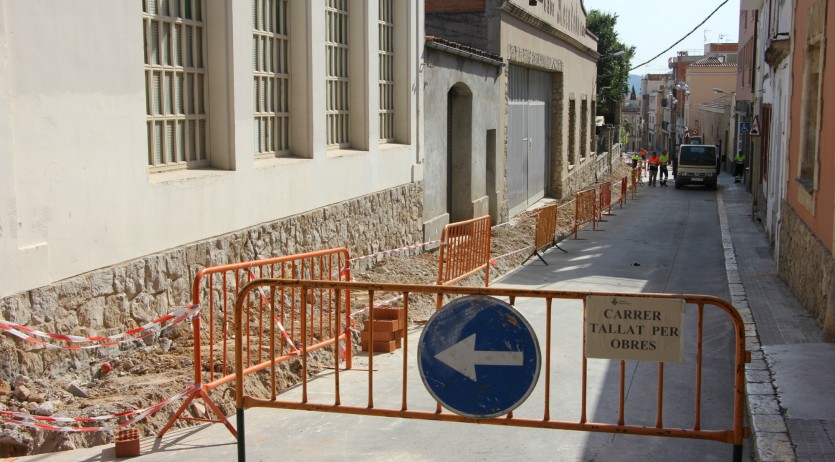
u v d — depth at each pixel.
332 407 5.81
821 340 9.38
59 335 6.75
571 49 33.16
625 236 22.00
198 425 7.01
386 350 9.53
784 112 15.08
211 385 6.96
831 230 9.54
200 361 6.80
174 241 9.19
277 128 12.06
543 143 29.91
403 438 6.73
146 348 8.55
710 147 41.03
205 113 10.27
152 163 9.27
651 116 107.69
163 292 8.95
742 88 43.53
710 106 63.69
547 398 5.50
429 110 17.44
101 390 7.35
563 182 31.95
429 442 6.64
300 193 12.05
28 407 6.62
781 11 19.47
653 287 14.16
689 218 27.08
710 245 19.97
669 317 5.29
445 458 6.30
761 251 17.98
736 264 15.91
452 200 19.98
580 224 22.97
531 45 25.67
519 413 7.38
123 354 8.24
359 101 14.43
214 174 9.91
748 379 7.86
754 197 26.05
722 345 9.73
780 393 7.40
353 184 13.87
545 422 5.45
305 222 12.13
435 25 22.28
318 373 8.60
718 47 91.19
